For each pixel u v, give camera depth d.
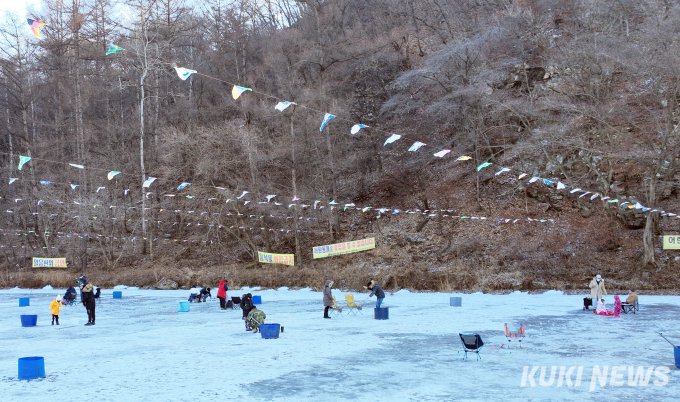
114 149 49.91
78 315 24.31
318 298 31.17
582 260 33.56
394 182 45.66
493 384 9.35
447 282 33.50
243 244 43.75
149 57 47.06
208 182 43.59
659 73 30.98
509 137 41.75
